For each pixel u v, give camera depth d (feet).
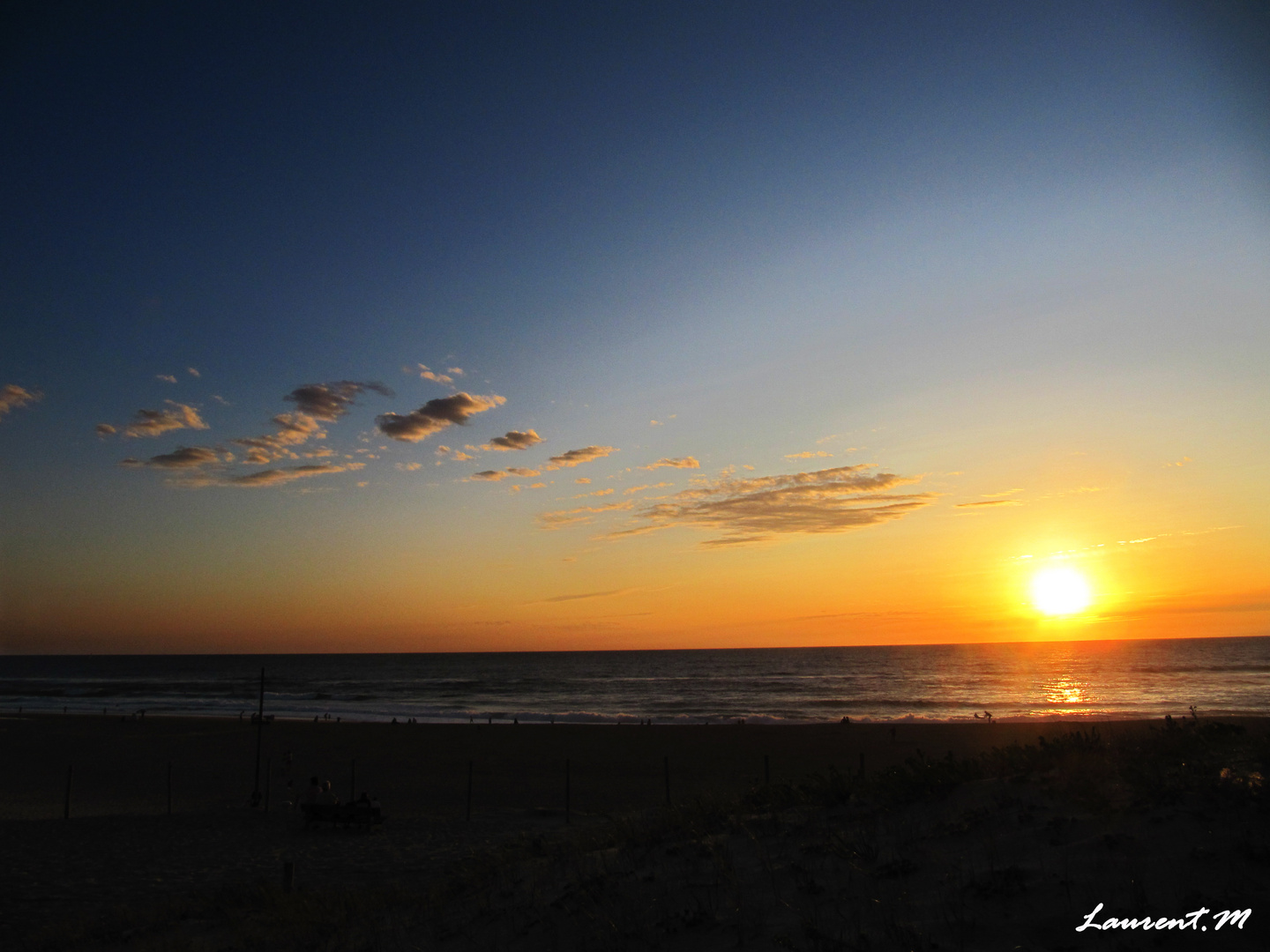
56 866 52.47
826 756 113.91
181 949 28.12
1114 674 379.14
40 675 540.11
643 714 222.07
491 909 22.27
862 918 15.14
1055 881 14.94
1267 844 14.61
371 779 101.81
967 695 278.26
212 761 122.52
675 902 18.03
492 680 433.89
